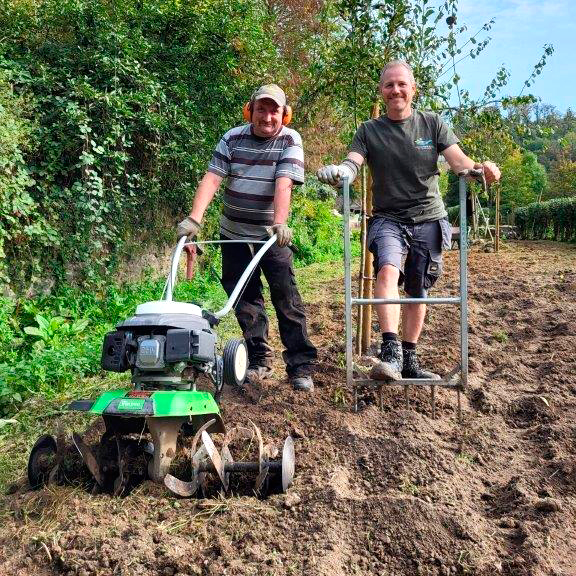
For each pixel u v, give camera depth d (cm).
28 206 762
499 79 630
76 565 296
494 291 988
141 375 357
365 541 314
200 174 1045
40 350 645
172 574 290
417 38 596
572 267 1252
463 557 304
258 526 322
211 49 1075
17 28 852
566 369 569
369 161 468
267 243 448
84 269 848
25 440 468
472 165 446
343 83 637
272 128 487
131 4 976
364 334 614
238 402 486
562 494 370
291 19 1664
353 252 1894
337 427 429
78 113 805
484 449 423
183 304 371
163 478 336
